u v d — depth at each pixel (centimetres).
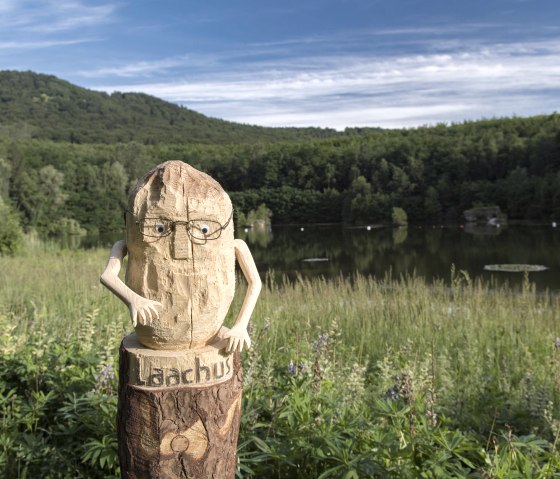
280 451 350
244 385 429
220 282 278
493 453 377
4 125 11400
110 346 494
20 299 949
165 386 272
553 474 330
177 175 274
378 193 5997
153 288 271
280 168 6981
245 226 6025
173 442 271
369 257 3012
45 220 4872
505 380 554
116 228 5269
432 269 2434
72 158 6438
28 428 419
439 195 5697
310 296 975
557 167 5275
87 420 388
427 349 701
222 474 282
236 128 16338
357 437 353
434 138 6869
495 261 2625
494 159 5734
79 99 17038
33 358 489
